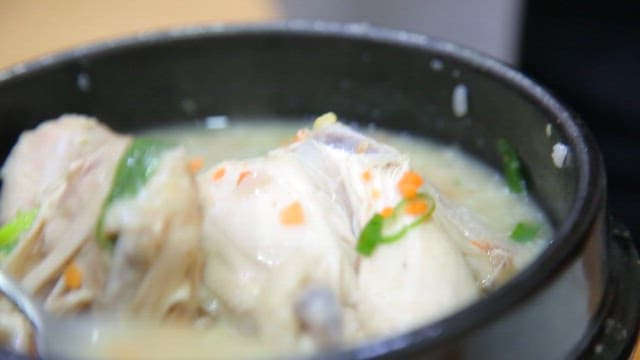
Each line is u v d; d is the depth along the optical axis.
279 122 0.42
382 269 0.30
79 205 0.32
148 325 0.30
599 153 0.31
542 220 0.36
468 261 0.32
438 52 0.38
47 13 0.54
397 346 0.26
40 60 0.39
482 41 0.57
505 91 0.36
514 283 0.27
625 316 0.30
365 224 0.31
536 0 0.50
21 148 0.37
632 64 0.49
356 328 0.30
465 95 0.38
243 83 0.41
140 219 0.30
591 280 0.29
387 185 0.32
